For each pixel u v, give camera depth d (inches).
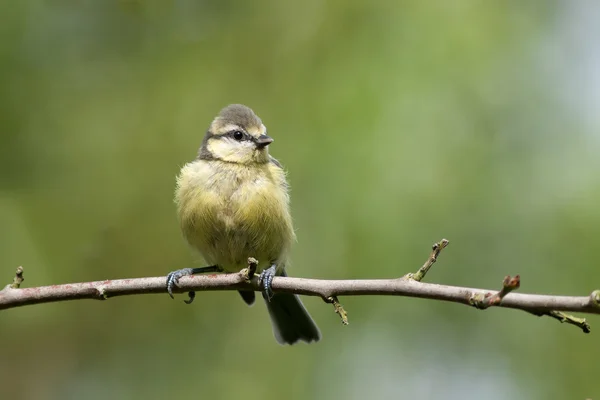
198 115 520.1
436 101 474.0
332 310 478.6
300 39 521.3
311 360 480.4
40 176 512.7
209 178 372.2
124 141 521.3
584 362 446.3
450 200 453.7
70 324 512.7
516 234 455.8
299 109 496.1
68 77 532.7
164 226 510.9
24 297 292.5
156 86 532.7
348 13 508.4
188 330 509.7
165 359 508.4
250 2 544.7
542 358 455.5
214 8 552.7
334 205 460.8
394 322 472.4
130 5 550.9
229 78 527.8
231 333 502.9
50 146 516.7
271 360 487.8
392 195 451.5
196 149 510.9
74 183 514.3
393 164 458.3
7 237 493.4
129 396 506.0
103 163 518.9
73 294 295.0
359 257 449.1
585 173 471.8
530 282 450.0
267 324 498.3
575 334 450.6
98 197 512.7
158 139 519.8
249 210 367.2
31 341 513.3
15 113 511.8
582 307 233.6
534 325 460.4
